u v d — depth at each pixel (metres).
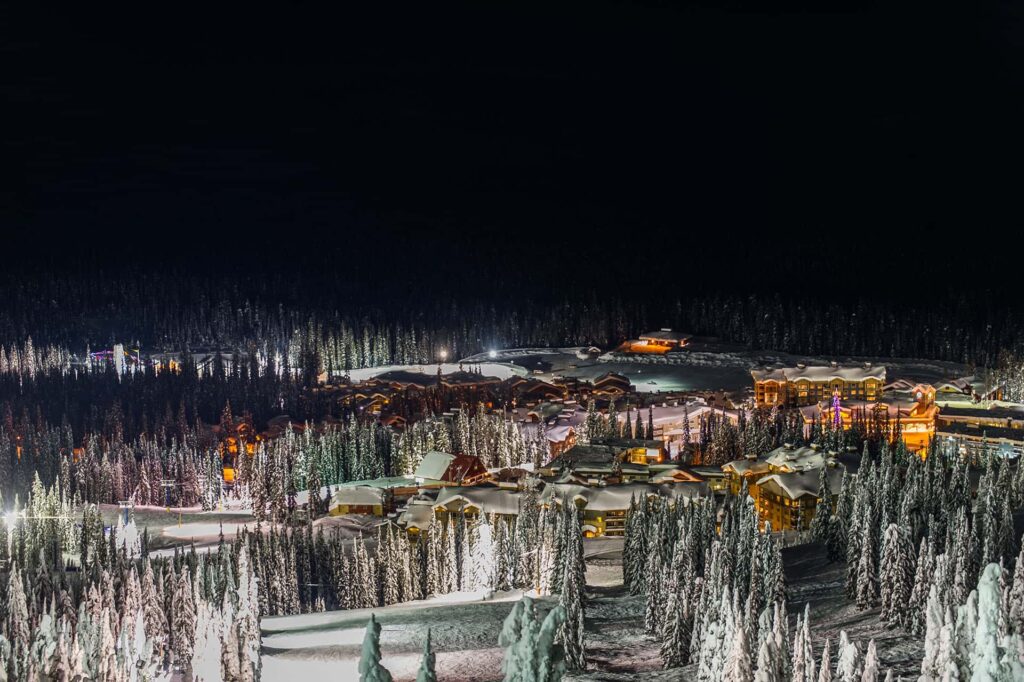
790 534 184.25
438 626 149.75
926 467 164.00
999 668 73.12
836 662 109.50
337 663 138.00
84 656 127.81
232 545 188.62
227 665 127.00
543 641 49.62
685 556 131.75
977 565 113.75
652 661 128.50
